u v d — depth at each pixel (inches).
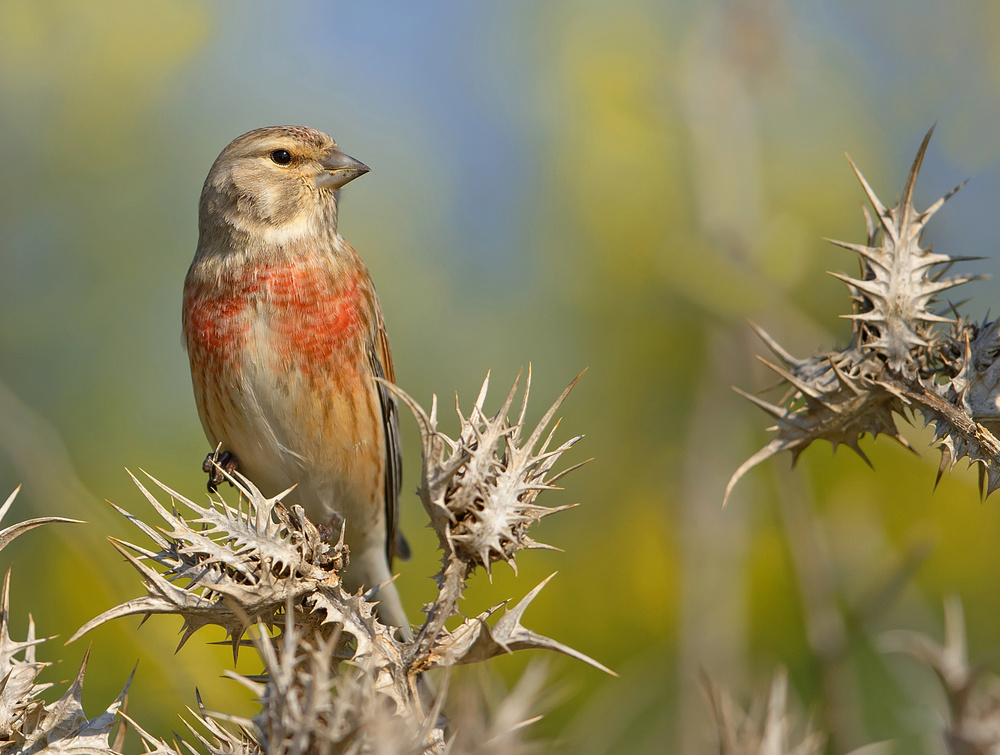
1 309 445.7
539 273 453.4
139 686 346.9
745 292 396.2
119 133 469.7
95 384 438.9
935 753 187.6
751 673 358.3
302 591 149.6
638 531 415.5
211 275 307.9
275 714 116.3
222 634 349.1
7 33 462.6
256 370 300.7
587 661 138.6
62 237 459.8
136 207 468.4
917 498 396.2
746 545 395.9
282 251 309.3
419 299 479.8
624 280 434.9
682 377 432.8
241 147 314.2
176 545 150.5
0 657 146.5
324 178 319.3
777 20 423.2
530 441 148.6
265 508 152.5
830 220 445.7
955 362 168.2
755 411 411.5
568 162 443.8
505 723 139.2
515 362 455.5
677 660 369.4
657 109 442.3
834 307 437.4
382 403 333.1
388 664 145.1
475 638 140.8
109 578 364.2
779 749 155.9
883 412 166.1
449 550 146.7
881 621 325.7
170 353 454.6
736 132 416.8
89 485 410.0
